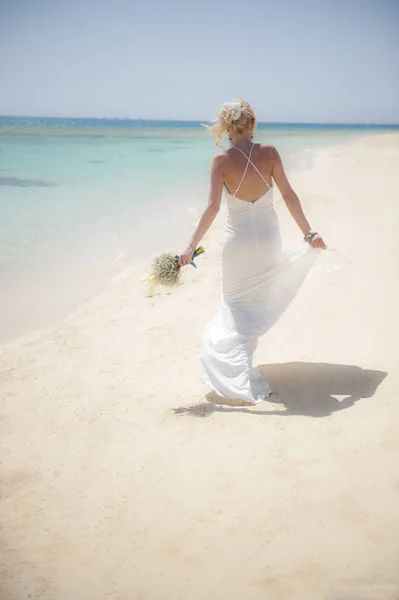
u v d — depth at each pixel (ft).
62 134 194.49
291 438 11.43
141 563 8.37
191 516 9.32
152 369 15.39
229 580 7.91
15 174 58.18
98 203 40.65
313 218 30.78
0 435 12.26
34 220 34.42
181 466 10.78
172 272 13.96
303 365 14.71
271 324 13.33
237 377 13.12
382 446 10.82
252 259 13.08
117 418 12.85
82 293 21.85
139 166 68.74
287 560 8.20
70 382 14.75
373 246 24.04
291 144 118.01
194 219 35.09
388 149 85.15
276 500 9.53
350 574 7.84
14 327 18.62
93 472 10.81
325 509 9.21
